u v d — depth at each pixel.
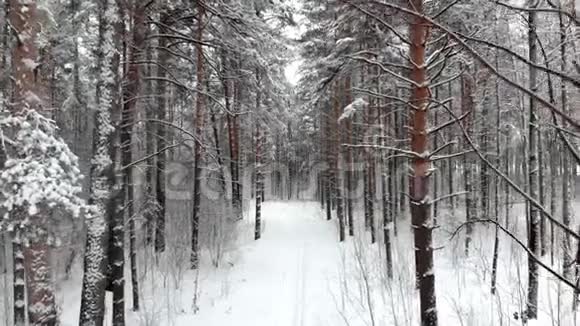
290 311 9.94
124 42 8.76
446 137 18.88
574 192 21.08
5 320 9.12
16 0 6.05
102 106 7.34
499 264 12.97
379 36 10.53
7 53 8.84
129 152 9.38
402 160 21.59
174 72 13.36
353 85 16.45
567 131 1.84
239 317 9.60
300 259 15.58
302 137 37.62
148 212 13.41
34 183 5.39
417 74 6.89
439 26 1.76
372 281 11.25
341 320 9.00
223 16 9.18
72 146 15.98
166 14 10.52
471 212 18.86
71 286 11.56
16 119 5.80
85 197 13.27
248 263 14.70
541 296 9.27
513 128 17.06
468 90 13.25
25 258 6.09
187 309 9.99
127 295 10.73
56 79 13.22
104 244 7.22
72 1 10.03
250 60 10.40
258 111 16.64
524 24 7.51
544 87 7.72
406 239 18.56
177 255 12.70
